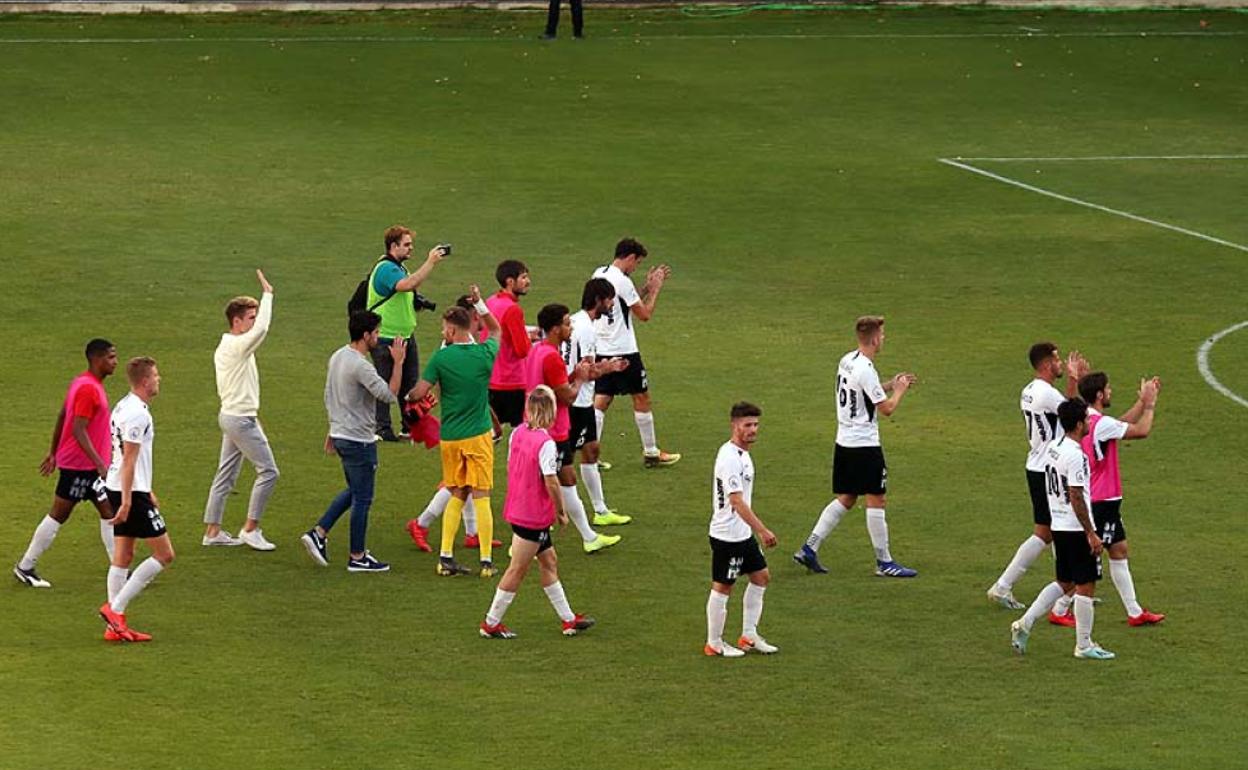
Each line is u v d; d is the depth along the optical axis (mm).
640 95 152375
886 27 182375
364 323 61844
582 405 66938
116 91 146375
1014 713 51281
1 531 65688
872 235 116000
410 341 79500
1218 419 81812
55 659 54156
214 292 100500
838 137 142250
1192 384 87125
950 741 49250
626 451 77875
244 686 52438
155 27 170625
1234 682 53719
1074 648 56625
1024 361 90750
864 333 62250
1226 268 109750
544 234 113625
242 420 64062
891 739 49344
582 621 57312
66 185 120688
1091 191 128750
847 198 124750
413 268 106062
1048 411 58750
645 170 130125
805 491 72125
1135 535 67375
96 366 59906
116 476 56500
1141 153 141000
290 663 54406
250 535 65188
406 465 75875
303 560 64312
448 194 122125
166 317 96062
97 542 65188
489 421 62875
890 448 77625
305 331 94375
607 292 68375
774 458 76125
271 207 117688
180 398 83312
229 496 71000
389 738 48969
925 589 62000
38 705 50562
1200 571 63531
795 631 57875
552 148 135500
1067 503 55000
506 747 48500
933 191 127375
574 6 170625
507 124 141875
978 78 163125
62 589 60469
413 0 182000
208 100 145125
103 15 174875
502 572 63531
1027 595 61438
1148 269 109375
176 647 55500
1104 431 57719
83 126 136000
